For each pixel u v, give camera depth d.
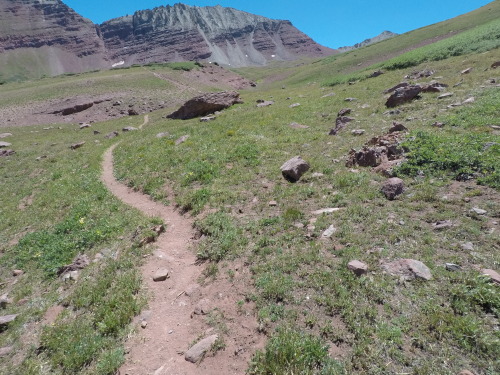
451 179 10.73
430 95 22.97
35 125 62.59
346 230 9.24
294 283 7.65
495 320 5.64
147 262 10.22
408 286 6.77
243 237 10.22
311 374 5.41
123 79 96.31
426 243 8.05
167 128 34.72
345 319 6.36
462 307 5.98
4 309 9.84
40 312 8.98
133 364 6.53
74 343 7.31
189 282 8.98
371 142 15.90
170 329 7.35
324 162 15.02
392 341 5.66
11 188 23.69
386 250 8.05
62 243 12.88
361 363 5.42
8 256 13.66
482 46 39.97
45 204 18.55
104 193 17.44
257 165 16.39
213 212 12.36
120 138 35.72
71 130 52.94
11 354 7.66
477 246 7.56
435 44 54.50
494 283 6.28
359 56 94.88
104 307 8.25
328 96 35.31
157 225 12.18
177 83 101.25
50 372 6.88
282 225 10.41
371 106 25.17
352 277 7.34
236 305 7.48
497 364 4.95
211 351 6.39
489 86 21.38
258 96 56.03
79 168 24.06
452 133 14.20
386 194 10.68
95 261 10.97
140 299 8.50
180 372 6.11
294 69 154.25
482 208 8.87
